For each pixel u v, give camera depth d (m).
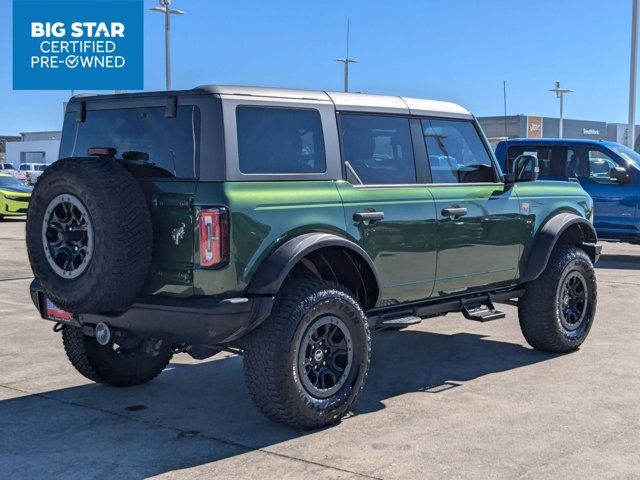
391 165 5.51
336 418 4.84
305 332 4.63
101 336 4.71
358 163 5.27
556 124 68.06
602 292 10.16
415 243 5.48
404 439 4.60
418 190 5.57
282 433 4.74
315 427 4.77
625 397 5.44
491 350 7.00
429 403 5.34
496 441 4.55
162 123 4.67
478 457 4.29
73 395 5.60
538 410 5.15
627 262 13.76
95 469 4.17
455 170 6.02
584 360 6.55
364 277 5.20
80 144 5.20
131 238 4.29
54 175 4.38
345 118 5.25
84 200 4.28
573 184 7.25
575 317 6.85
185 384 5.92
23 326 8.05
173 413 5.17
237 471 4.12
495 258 6.21
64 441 4.62
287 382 4.55
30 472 4.13
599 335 7.53
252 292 4.47
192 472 4.11
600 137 74.19
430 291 5.73
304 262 5.07
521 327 6.80
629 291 10.24
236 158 4.49
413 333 7.79
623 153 13.39
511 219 6.31
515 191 6.41
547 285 6.59
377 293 5.23
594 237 7.24
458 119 6.14
